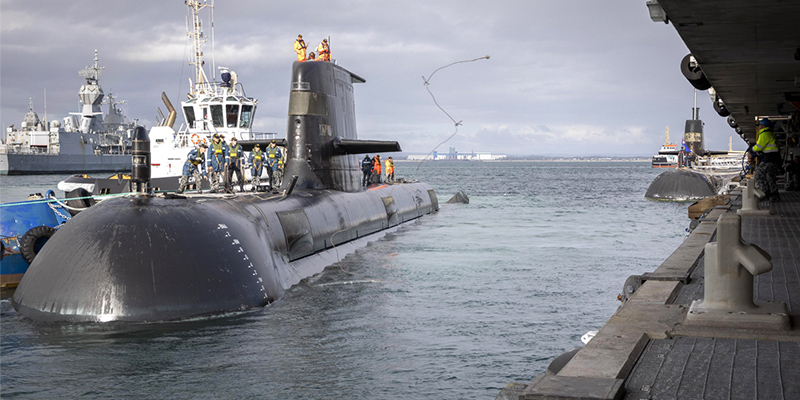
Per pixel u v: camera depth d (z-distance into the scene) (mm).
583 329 11922
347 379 9234
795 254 9750
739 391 4441
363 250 21938
